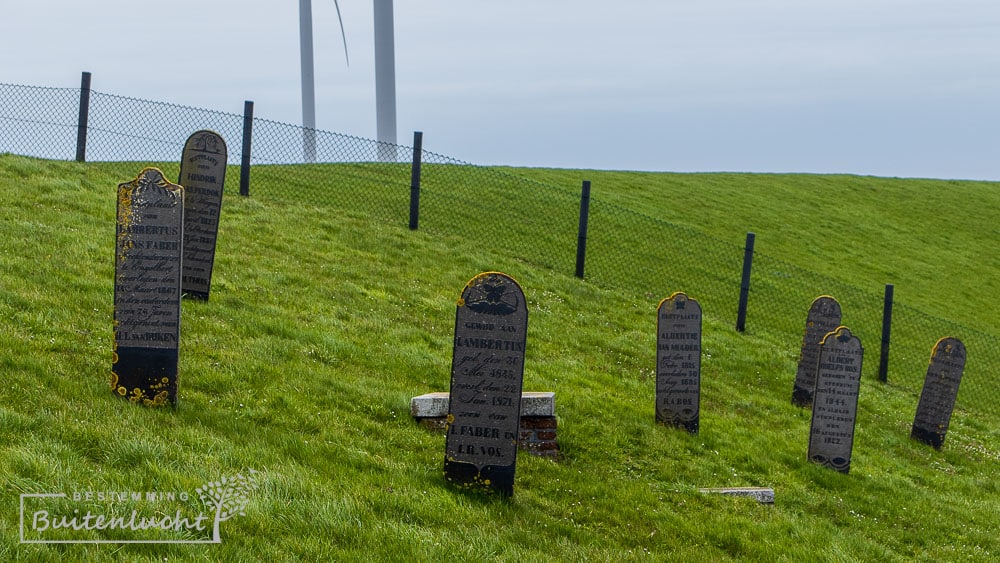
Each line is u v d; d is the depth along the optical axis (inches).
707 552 315.0
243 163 759.1
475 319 320.8
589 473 375.2
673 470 409.4
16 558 201.3
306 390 382.6
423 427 383.2
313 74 1513.3
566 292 732.7
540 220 992.9
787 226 1326.3
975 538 411.5
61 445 260.5
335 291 567.2
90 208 612.4
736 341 732.0
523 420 389.7
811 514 394.6
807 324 615.8
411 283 638.5
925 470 543.2
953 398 604.4
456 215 909.8
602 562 279.9
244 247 613.9
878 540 381.4
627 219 1104.8
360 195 887.7
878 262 1259.8
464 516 289.3
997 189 1843.0
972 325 1076.5
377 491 287.3
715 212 1316.4
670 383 471.2
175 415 319.6
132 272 328.8
